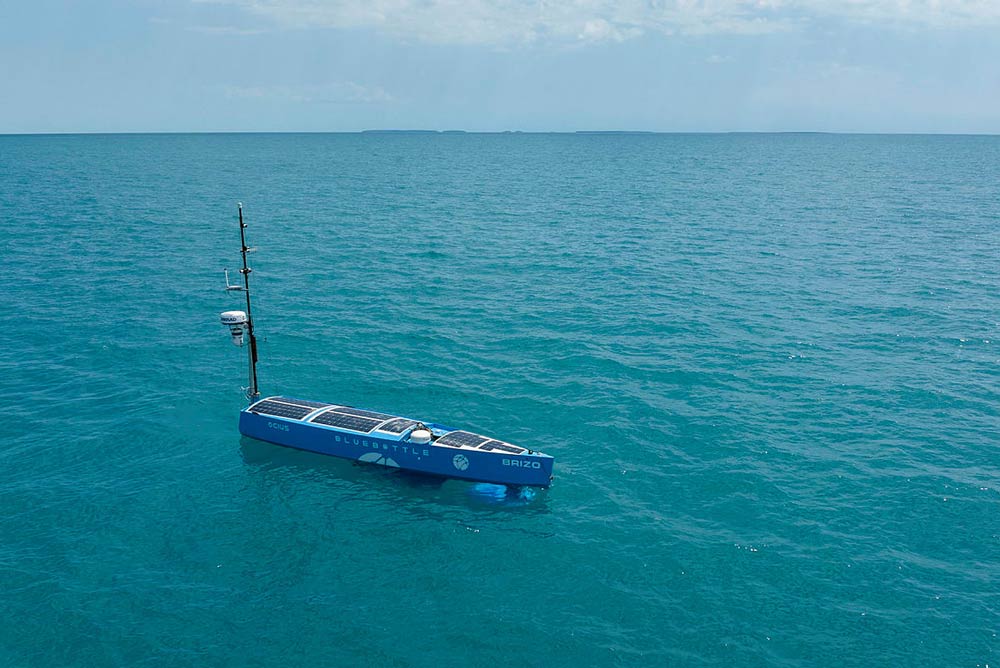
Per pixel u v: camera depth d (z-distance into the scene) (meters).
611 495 32.88
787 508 31.45
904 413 40.78
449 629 24.38
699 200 138.00
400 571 27.66
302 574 27.45
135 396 44.00
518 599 25.91
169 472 35.28
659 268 76.44
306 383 45.88
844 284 69.00
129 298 64.06
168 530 30.30
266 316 59.38
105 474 34.94
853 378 45.84
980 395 43.06
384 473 35.56
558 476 34.66
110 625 24.55
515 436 38.69
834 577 26.81
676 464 35.50
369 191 153.25
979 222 106.88
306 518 31.42
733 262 79.25
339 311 60.84
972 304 61.53
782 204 130.88
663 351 51.03
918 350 50.78
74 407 42.38
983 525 30.02
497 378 46.53
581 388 44.75
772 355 50.03
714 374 46.66
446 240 93.25
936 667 22.55
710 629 24.25
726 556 28.16
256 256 81.75
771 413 40.97
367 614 25.16
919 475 34.00
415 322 57.97
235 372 47.81
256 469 35.75
